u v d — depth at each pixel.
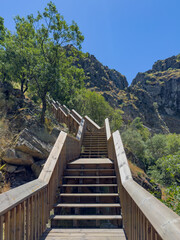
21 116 8.50
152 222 1.44
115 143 5.17
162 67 142.88
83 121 11.05
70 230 3.14
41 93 10.63
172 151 24.67
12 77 13.67
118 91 91.31
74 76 15.02
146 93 93.12
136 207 2.28
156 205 1.62
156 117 87.31
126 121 54.94
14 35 13.84
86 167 5.49
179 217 1.26
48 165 3.79
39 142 7.34
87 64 84.19
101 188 5.95
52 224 3.46
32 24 11.38
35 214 2.67
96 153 8.71
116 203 3.89
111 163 5.45
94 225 4.36
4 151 6.48
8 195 2.01
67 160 5.59
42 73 10.34
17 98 10.33
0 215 1.72
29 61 11.38
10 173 6.35
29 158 6.79
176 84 111.00
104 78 88.38
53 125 10.38
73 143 6.78
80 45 11.77
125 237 2.88
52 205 3.65
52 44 11.32
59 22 10.94
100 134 10.67
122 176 3.44
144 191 2.16
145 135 34.75
